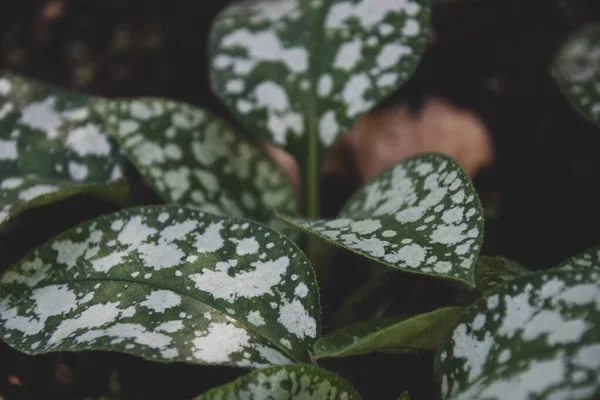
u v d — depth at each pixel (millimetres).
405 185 324
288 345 290
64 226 398
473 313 281
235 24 409
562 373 255
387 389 343
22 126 368
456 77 512
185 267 305
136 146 365
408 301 381
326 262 373
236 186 383
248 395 267
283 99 390
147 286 301
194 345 284
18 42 458
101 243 314
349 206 355
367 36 386
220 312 294
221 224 313
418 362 346
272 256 305
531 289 274
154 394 353
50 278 308
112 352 354
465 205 286
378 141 514
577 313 264
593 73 401
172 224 315
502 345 271
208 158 380
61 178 359
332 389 281
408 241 283
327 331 362
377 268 405
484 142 508
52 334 291
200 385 354
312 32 394
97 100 381
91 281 305
